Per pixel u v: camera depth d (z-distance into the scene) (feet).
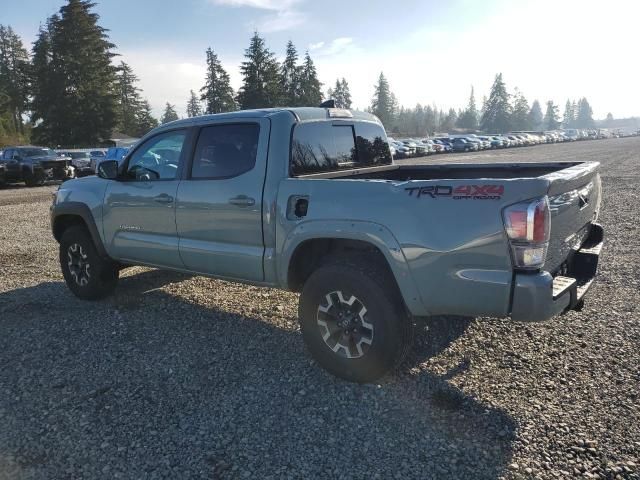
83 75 202.18
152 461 9.32
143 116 306.96
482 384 11.75
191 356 13.65
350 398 11.35
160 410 11.02
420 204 10.56
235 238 13.75
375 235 11.05
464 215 10.08
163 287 19.94
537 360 12.83
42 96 203.92
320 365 12.46
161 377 12.51
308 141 13.83
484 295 10.08
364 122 16.63
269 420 10.57
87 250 17.95
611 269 20.75
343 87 350.23
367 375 11.62
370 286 11.19
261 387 11.93
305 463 9.21
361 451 9.51
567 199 11.27
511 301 9.89
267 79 245.86
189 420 10.62
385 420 10.48
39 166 75.66
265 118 13.34
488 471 8.86
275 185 12.83
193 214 14.57
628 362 12.57
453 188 10.22
